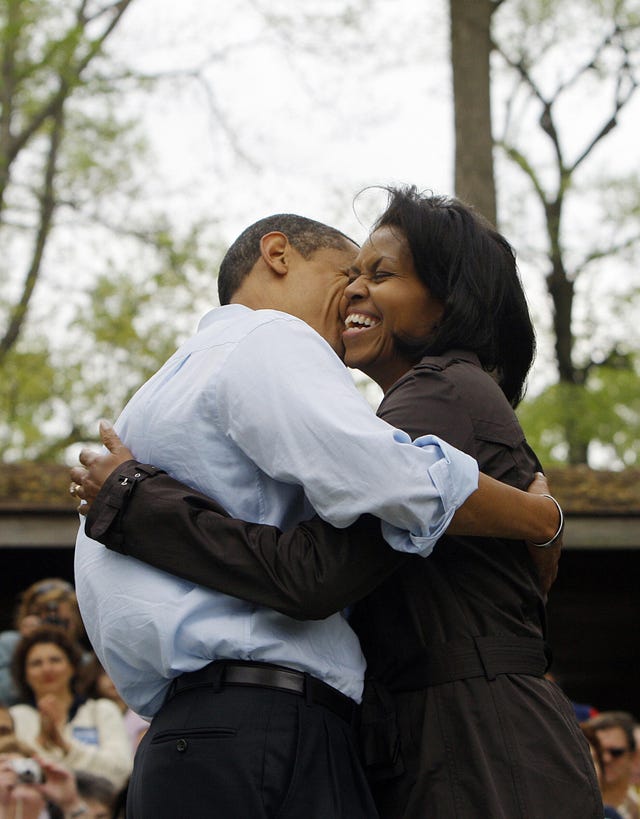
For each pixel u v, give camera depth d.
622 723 4.97
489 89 8.85
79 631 5.03
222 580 2.01
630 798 5.03
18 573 8.55
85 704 4.64
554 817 2.03
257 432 2.03
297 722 2.03
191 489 2.09
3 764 4.10
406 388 2.23
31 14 14.13
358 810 2.06
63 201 16.23
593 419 16.73
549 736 2.08
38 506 7.46
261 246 2.50
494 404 2.24
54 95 15.38
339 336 2.50
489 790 2.02
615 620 9.35
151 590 2.06
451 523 2.05
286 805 1.99
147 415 2.17
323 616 2.00
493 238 2.41
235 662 2.04
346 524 1.98
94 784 4.27
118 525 2.07
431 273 2.36
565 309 18.09
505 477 2.20
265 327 2.12
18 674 4.59
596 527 7.87
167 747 2.04
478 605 2.14
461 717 2.08
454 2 8.96
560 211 18.05
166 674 2.06
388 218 2.41
